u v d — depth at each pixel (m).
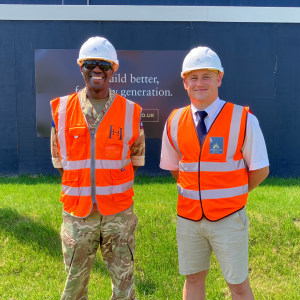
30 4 6.64
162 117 6.42
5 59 6.57
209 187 1.97
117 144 2.00
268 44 6.55
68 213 2.02
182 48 6.49
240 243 1.96
